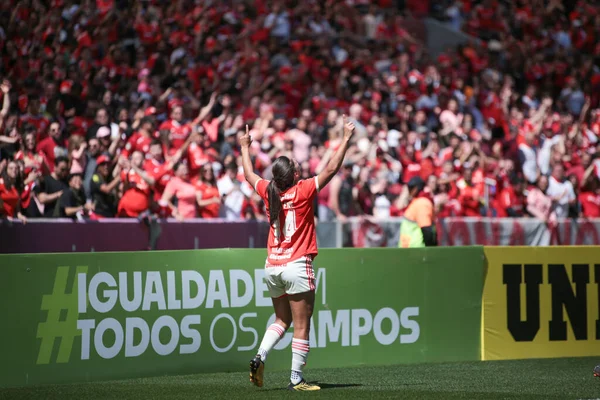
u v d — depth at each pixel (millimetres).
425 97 64375
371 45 78750
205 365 29078
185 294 28828
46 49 53438
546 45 85750
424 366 31344
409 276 32188
